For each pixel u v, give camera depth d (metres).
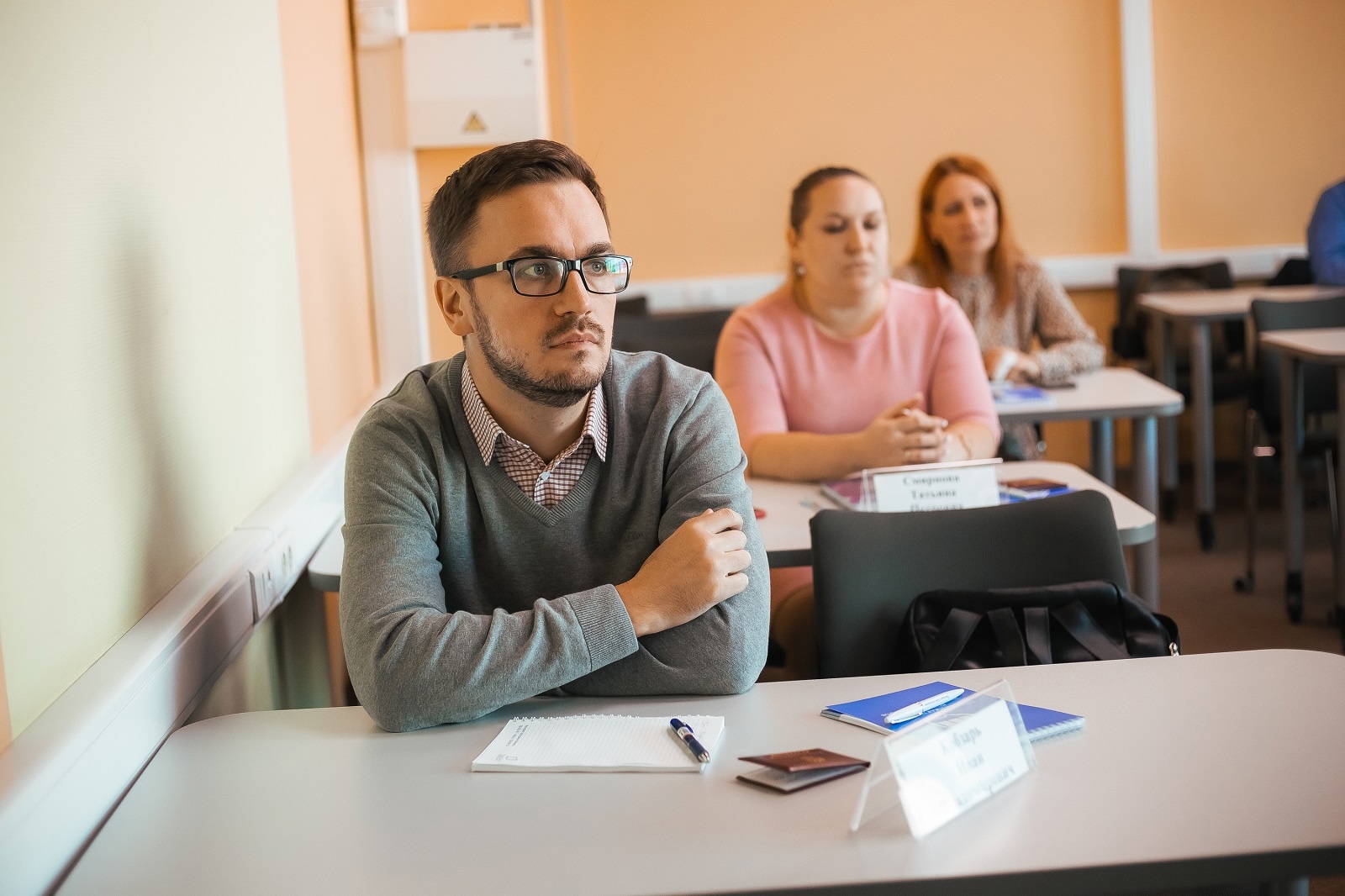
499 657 1.27
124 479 1.37
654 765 1.13
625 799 1.07
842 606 1.64
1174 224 5.22
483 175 1.36
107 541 1.31
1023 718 1.19
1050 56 5.08
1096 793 1.03
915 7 5.05
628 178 5.12
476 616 1.31
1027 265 3.65
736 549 1.37
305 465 2.35
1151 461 3.16
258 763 1.21
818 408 2.58
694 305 5.13
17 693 1.08
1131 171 5.11
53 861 1.02
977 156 5.14
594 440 1.46
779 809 1.04
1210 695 1.25
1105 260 5.15
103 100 1.35
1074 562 1.68
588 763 1.14
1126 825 0.97
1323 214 4.67
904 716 1.23
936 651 1.52
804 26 5.05
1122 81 5.07
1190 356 4.39
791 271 2.67
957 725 1.05
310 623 2.29
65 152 1.24
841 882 0.90
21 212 1.13
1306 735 1.13
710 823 1.01
